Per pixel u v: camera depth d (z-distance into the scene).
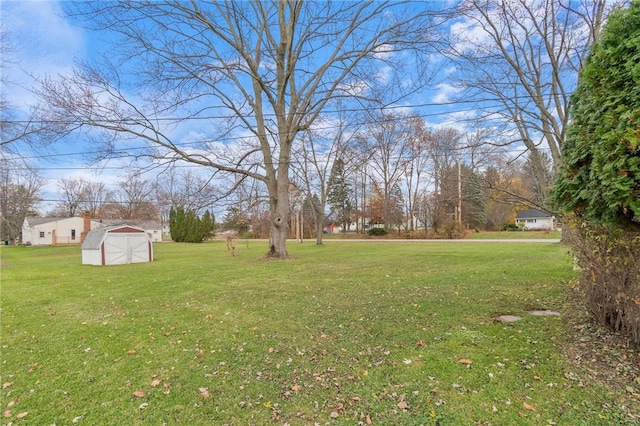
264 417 2.39
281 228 12.50
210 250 20.75
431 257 11.91
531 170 14.33
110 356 3.54
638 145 2.24
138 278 8.88
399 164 31.25
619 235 3.01
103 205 45.84
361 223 43.41
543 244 17.73
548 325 3.84
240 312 5.05
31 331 4.47
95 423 2.38
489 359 3.07
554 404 2.37
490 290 5.84
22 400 2.70
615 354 2.98
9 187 35.78
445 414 2.32
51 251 25.25
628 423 2.14
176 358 3.44
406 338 3.69
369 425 2.26
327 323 4.34
